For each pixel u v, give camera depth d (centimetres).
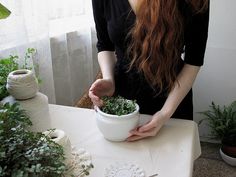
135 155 88
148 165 83
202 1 102
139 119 103
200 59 110
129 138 94
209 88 213
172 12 101
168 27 103
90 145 93
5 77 95
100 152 89
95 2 124
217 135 204
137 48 112
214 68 207
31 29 146
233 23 192
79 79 202
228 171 196
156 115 100
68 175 72
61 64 179
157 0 100
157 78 112
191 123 105
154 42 105
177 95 108
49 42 156
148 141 95
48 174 60
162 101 120
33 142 66
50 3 162
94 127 103
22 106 87
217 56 203
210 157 210
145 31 107
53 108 116
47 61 156
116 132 91
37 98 91
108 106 95
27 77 88
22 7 138
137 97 123
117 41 121
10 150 62
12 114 75
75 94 202
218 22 195
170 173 80
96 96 101
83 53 197
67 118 109
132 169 81
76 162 82
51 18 165
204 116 217
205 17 105
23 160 61
